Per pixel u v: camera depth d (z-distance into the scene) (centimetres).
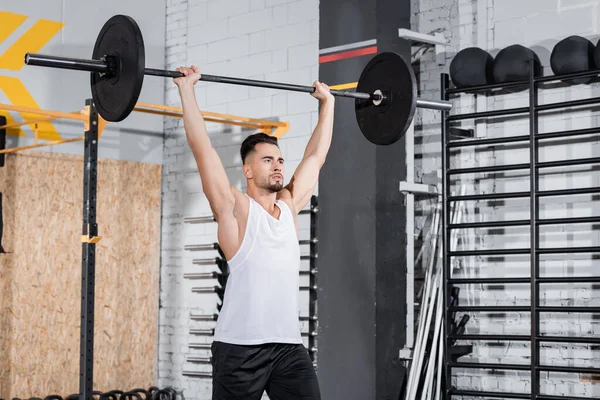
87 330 432
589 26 424
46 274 553
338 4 476
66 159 570
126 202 601
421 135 498
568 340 397
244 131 575
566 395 419
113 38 294
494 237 454
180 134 616
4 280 532
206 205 594
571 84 427
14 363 535
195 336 591
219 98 593
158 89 627
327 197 475
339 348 464
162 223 623
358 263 458
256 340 298
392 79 339
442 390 448
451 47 485
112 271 590
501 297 449
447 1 488
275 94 555
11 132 540
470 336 430
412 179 470
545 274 430
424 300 453
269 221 303
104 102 300
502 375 444
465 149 470
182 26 623
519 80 425
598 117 417
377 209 454
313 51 535
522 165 420
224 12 593
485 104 461
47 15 564
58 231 562
